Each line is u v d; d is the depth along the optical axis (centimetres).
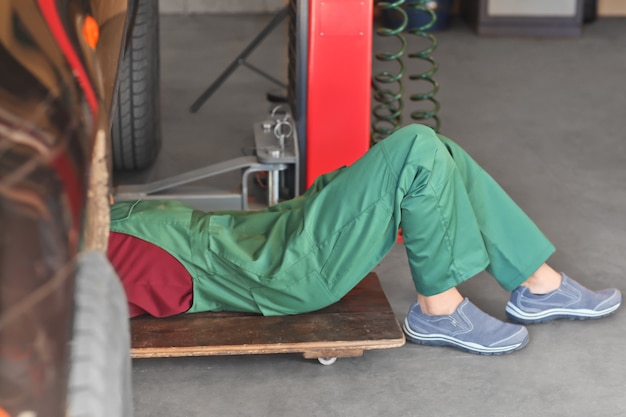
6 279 102
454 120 479
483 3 683
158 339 227
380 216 222
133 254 235
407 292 285
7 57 128
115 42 180
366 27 301
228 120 472
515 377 234
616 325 261
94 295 118
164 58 604
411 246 229
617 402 224
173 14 754
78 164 124
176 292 237
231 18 741
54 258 110
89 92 144
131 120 374
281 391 228
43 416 103
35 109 122
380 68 593
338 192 225
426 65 602
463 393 227
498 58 622
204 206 321
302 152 318
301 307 238
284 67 584
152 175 390
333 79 305
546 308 256
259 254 231
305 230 226
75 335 112
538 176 394
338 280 230
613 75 580
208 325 236
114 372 122
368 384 231
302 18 303
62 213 115
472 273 232
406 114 488
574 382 232
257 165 308
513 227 244
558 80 566
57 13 150
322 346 227
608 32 702
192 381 232
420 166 217
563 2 678
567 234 329
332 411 219
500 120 480
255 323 237
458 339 244
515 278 249
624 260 308
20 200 109
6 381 99
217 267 235
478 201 239
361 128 311
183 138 441
